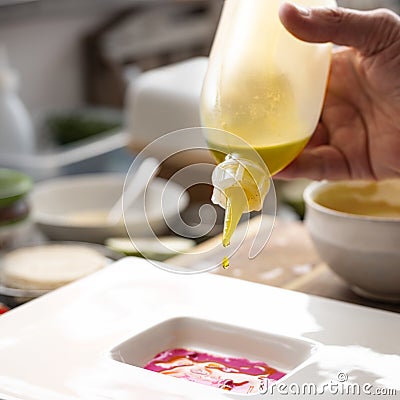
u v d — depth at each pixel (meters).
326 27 0.89
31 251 1.30
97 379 0.85
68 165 1.85
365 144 1.15
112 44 2.69
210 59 0.88
